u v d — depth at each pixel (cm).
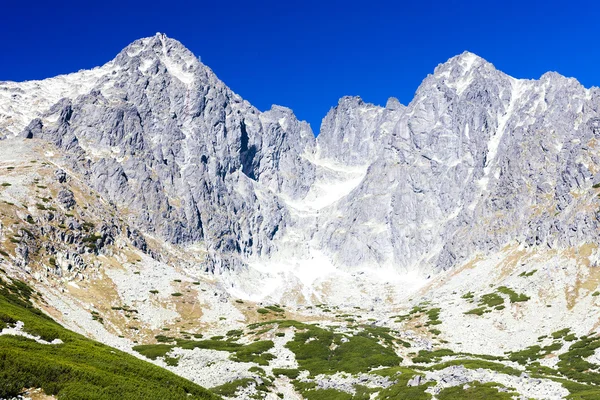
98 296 14938
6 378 4412
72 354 5731
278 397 8631
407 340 13812
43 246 15750
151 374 5956
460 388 7588
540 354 11306
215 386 8900
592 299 13488
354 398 8144
